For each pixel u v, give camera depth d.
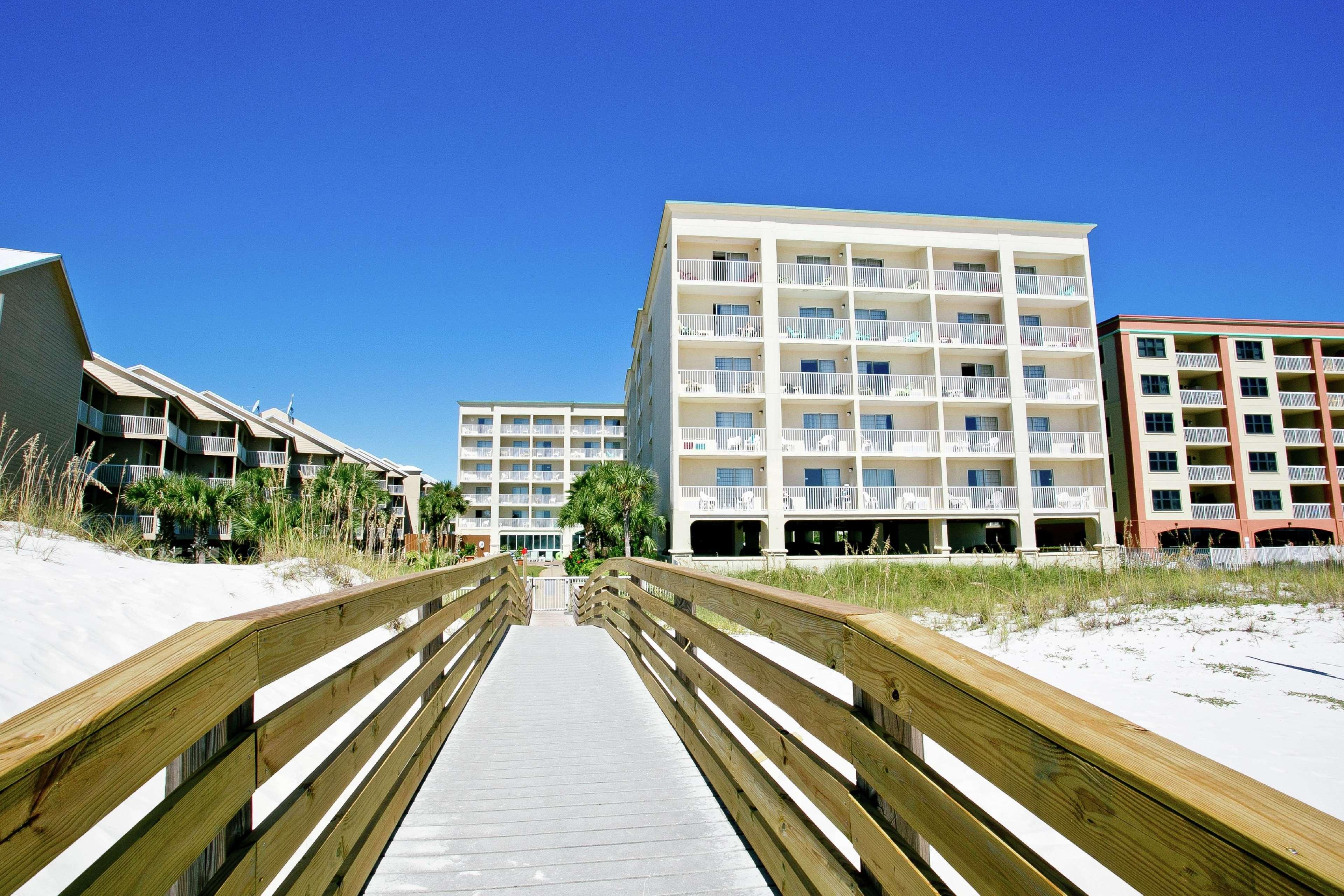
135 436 29.44
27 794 0.97
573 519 31.62
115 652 4.51
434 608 4.59
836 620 2.05
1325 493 36.81
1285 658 7.76
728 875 2.79
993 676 1.38
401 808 3.32
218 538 27.09
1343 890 0.66
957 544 32.25
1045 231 30.16
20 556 5.98
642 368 40.12
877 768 1.79
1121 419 35.09
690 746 4.19
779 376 27.83
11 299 20.52
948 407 29.66
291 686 5.13
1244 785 0.88
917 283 29.12
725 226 28.17
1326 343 36.94
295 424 48.16
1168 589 13.66
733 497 27.02
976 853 1.34
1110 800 1.03
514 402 58.84
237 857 1.64
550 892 2.66
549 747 4.45
